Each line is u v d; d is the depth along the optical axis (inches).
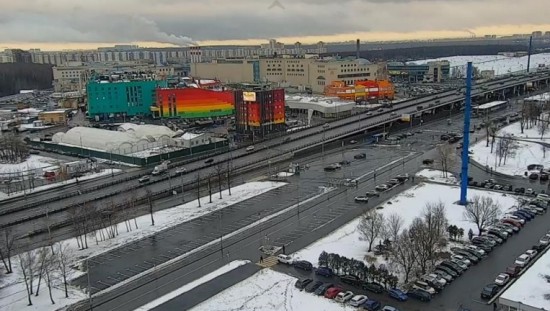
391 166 6860.2
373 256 3937.0
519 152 7278.5
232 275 3752.5
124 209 5349.4
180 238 4525.1
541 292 2923.2
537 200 5083.7
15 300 3491.6
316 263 3868.1
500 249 4050.2
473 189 5674.2
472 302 3245.6
